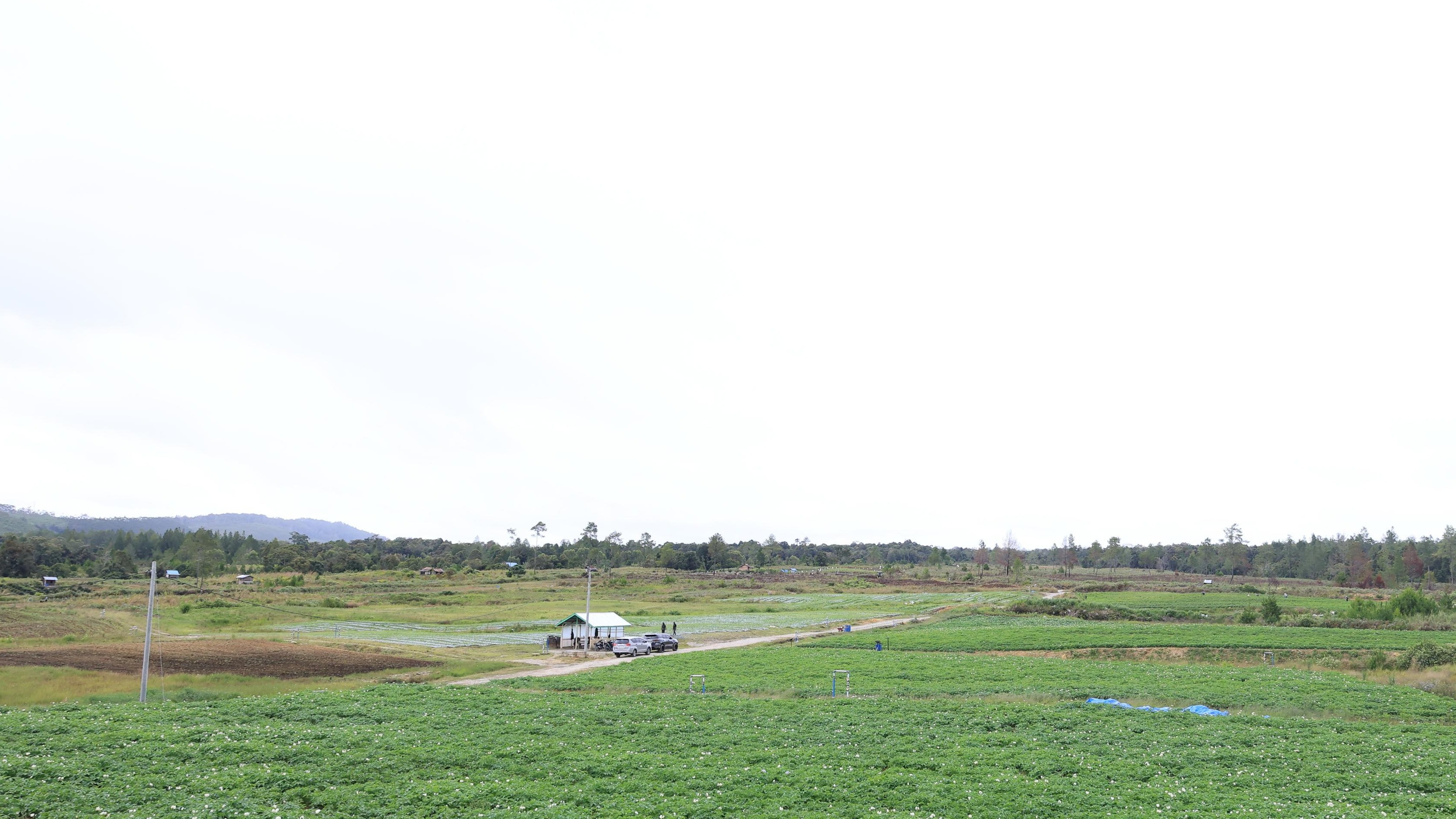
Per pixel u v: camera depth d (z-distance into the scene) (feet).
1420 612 293.02
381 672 191.62
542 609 428.56
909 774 92.27
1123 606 365.40
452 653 243.19
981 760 98.43
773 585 631.56
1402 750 105.09
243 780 86.02
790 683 167.53
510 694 145.38
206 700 147.74
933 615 375.45
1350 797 86.07
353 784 87.76
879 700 141.28
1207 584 593.01
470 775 92.07
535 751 101.40
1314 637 241.96
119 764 90.02
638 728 116.98
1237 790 87.81
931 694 151.43
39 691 154.81
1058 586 609.83
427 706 128.98
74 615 319.68
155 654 212.23
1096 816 78.43
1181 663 206.28
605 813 79.30
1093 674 174.60
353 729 110.01
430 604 459.32
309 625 339.98
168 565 627.87
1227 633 253.44
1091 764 96.73
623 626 273.54
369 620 362.94
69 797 78.84
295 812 78.13
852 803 82.89
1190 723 119.85
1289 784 90.48
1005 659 202.08
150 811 75.72
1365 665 192.34
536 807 80.48
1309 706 137.08
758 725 119.34
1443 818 79.15
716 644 280.51
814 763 97.50
